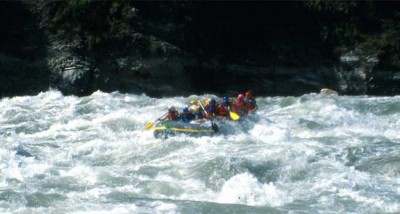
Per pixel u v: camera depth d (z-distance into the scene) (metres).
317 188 34.19
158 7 79.62
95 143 44.56
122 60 74.75
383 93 87.00
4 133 48.38
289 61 86.50
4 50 72.44
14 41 73.38
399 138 45.06
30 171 36.94
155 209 30.64
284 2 88.00
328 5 89.12
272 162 37.88
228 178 35.72
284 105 62.56
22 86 71.56
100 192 33.44
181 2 80.81
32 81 72.06
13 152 40.97
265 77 85.12
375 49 87.69
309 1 88.75
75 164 39.59
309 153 39.97
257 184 34.66
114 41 75.31
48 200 31.77
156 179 36.00
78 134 48.22
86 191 33.53
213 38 83.19
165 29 79.19
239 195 33.41
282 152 39.81
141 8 78.88
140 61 75.19
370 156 39.53
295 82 85.56
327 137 45.25
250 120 50.44
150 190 34.31
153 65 75.69
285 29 88.38
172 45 78.19
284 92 84.75
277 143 43.78
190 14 81.81
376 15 91.31
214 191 34.34
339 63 87.56
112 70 74.25
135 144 44.12
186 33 80.88
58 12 75.56
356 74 86.81
